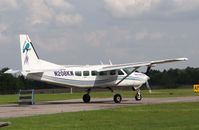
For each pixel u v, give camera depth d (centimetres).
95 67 4362
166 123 2139
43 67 4281
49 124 2155
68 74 4256
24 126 2080
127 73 4431
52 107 3528
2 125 2061
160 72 13300
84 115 2589
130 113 2692
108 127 2020
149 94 6569
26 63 4281
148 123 2156
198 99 4506
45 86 13238
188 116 2467
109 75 4359
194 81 13475
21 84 13412
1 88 13175
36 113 2881
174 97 5209
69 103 4212
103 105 3709
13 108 3469
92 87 4338
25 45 4288
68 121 2280
